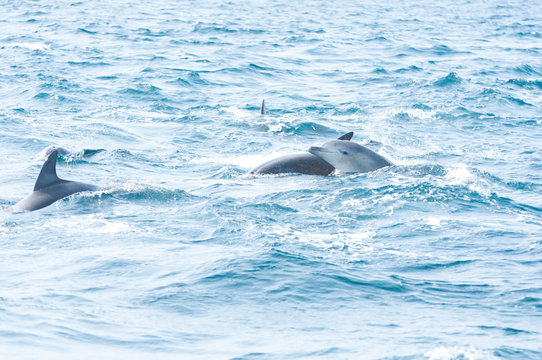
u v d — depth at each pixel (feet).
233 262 89.76
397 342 66.74
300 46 414.41
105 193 123.34
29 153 171.12
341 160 144.97
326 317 74.38
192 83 286.46
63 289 81.05
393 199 125.08
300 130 208.23
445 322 73.10
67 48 372.58
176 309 75.51
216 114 230.89
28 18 520.42
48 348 62.28
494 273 90.38
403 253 98.07
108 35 434.30
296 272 86.94
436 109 245.24
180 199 124.57
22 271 88.22
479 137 203.72
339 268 89.66
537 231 110.42
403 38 478.18
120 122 216.54
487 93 272.92
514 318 74.79
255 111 237.86
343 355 63.05
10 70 302.25
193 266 89.15
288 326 71.67
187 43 409.90
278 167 147.23
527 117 235.40
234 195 129.90
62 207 116.47
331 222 112.57
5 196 128.88
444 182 138.21
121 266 89.71
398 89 285.64
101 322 70.54
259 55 372.17
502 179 147.95
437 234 107.34
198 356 62.95
